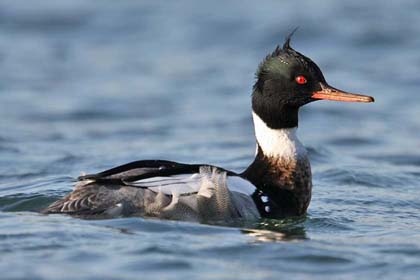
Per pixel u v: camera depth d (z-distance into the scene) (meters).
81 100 23.48
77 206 11.39
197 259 10.20
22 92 24.20
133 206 11.34
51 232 10.80
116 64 27.22
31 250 10.27
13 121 21.30
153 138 19.86
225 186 11.59
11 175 15.52
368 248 11.02
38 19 31.06
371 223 12.55
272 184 12.46
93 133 20.28
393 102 23.53
